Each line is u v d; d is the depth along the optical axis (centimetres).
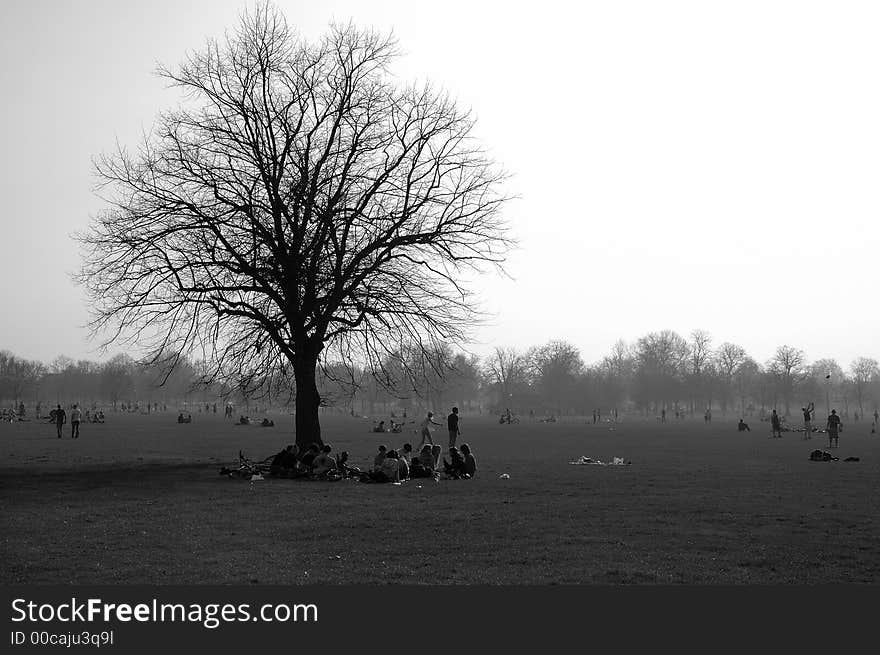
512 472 3312
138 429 7756
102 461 3716
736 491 2552
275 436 6338
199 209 3216
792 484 2784
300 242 3238
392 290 3441
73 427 6103
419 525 1803
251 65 3369
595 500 2298
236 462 3628
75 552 1472
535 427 10156
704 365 18712
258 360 3497
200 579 1261
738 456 4431
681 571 1315
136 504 2156
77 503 2175
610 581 1251
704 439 6706
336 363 3897
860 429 10031
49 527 1758
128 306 3209
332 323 3525
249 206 3184
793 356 16688
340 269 3278
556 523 1833
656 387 18400
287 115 3369
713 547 1525
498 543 1567
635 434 7788
